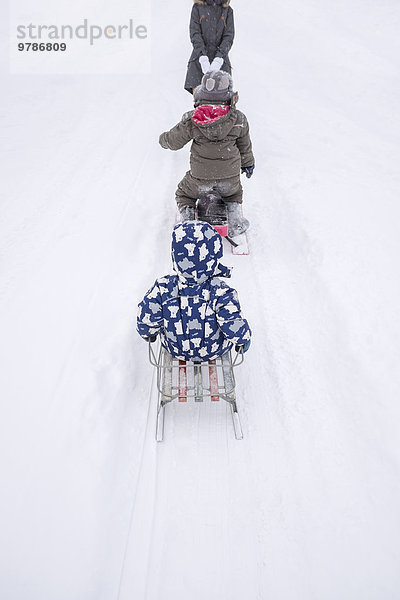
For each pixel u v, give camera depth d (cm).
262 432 274
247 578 211
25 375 290
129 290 360
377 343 301
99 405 273
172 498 242
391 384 273
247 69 850
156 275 388
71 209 467
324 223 427
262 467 255
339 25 1018
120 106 731
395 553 211
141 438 271
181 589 208
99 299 352
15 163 558
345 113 681
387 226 424
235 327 245
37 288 363
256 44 973
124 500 239
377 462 244
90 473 240
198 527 230
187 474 254
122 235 425
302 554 217
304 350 319
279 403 289
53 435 256
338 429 266
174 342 259
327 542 219
